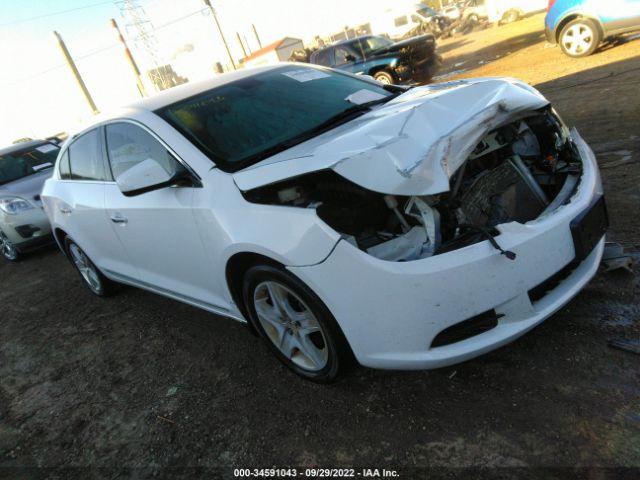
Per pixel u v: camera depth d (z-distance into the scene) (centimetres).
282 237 223
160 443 264
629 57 816
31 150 787
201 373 315
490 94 250
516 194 259
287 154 253
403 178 200
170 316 407
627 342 233
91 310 468
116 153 335
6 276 675
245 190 239
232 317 299
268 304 270
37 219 668
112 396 319
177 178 268
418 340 211
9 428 316
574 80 783
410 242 218
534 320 218
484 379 239
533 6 2281
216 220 252
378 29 2970
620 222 335
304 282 223
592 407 207
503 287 208
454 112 237
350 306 215
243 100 316
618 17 862
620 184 386
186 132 288
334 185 235
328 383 261
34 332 456
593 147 476
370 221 233
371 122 252
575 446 193
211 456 245
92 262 438
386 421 233
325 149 229
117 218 336
